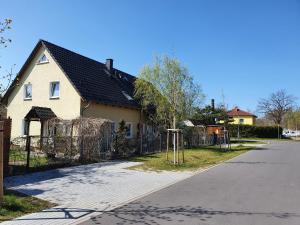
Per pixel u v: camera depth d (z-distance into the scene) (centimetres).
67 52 2817
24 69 2720
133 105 2959
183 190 1174
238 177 1481
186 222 782
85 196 1055
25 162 1616
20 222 768
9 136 1344
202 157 2423
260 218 812
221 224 763
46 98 2608
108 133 2128
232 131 6712
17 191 1081
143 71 2805
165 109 2719
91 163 1838
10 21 1085
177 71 2666
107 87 2880
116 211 887
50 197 1026
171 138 2930
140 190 1166
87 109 2478
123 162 1927
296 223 773
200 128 3822
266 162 2145
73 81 2480
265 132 6675
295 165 1967
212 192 1138
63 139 1923
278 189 1191
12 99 2777
